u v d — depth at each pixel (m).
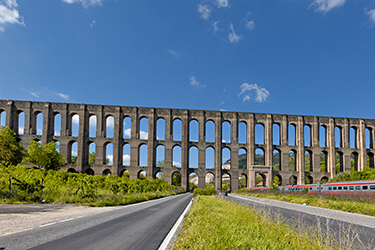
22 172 28.77
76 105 90.75
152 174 90.50
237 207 17.77
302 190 56.81
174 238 9.62
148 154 91.69
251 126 95.94
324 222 15.59
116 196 29.91
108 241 8.88
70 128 90.69
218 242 7.58
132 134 92.19
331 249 7.86
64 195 27.77
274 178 93.50
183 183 91.62
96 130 90.69
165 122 94.38
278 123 97.56
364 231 13.70
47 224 11.95
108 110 92.19
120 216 15.94
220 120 95.94
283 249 8.03
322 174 94.25
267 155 94.38
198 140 94.75
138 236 9.88
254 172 92.94
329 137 96.88
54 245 8.08
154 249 8.04
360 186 42.25
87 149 90.00
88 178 32.34
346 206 26.42
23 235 9.35
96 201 26.20
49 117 88.94
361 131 97.31
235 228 9.90
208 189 65.75
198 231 8.61
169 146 93.25
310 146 95.94
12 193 25.00
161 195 49.59
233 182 93.75
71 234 9.83
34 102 89.19
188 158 93.69
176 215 16.98
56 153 78.38
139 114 93.62
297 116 97.25
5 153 32.22
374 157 97.19
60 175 33.94
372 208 23.81
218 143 94.50
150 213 18.02
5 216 14.21
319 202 32.56
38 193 26.62
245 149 96.88
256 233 9.77
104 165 89.38
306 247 8.24
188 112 95.69
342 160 97.44
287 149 95.25
